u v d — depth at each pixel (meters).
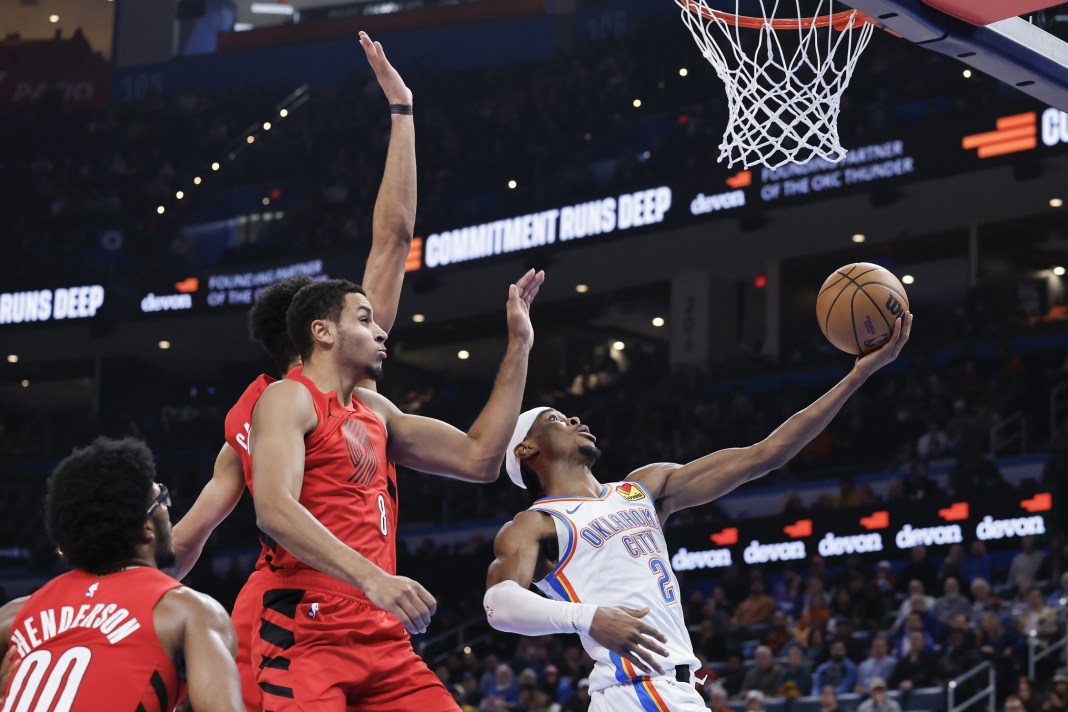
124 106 24.12
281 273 21.42
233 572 18.02
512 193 20.16
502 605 3.48
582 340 22.80
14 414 25.25
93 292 22.28
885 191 17.41
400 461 3.32
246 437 3.25
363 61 23.62
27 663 2.50
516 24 22.81
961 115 16.72
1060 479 13.39
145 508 2.65
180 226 22.81
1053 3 4.06
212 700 2.44
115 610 2.52
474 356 23.73
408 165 3.86
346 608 2.98
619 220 18.98
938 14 4.20
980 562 13.15
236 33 24.36
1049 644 10.67
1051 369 17.02
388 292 3.71
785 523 15.13
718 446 17.92
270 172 23.03
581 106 20.95
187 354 24.05
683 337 20.58
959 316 19.02
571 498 3.83
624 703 3.62
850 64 5.45
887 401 17.38
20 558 20.88
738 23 5.52
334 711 2.89
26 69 24.59
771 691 11.30
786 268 20.56
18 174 23.83
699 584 15.66
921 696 10.38
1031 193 17.78
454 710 3.04
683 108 19.70
